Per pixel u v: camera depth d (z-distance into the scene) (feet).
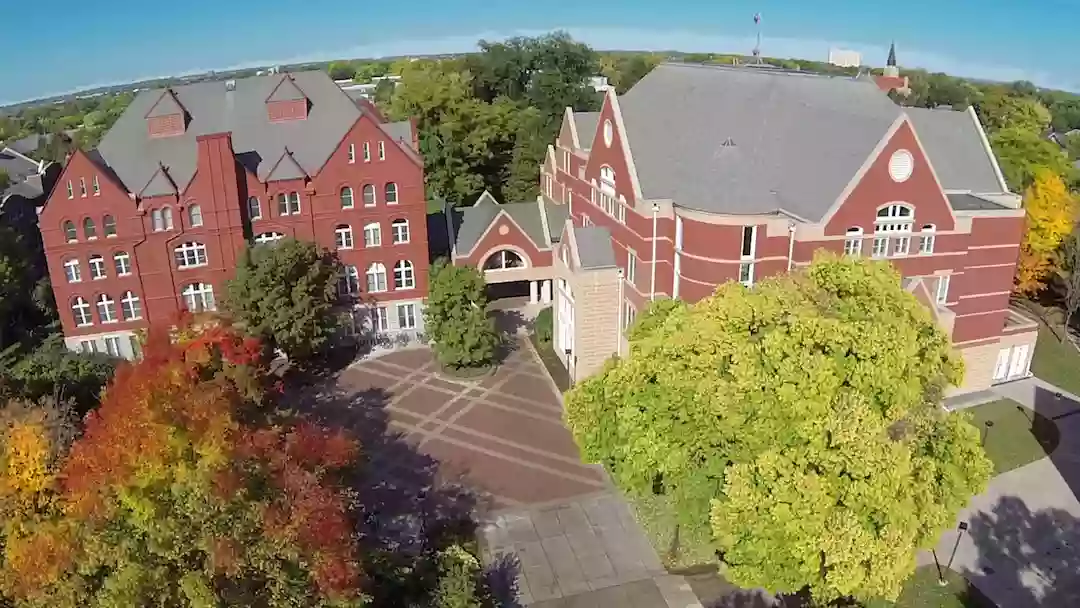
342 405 207.62
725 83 224.12
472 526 159.74
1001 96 457.68
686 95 233.55
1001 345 210.38
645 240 194.59
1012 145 306.35
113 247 217.77
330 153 229.66
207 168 216.13
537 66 437.58
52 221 211.00
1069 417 197.77
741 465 111.86
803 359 112.57
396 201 234.79
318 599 104.73
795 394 111.65
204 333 166.50
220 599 97.55
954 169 216.54
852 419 106.83
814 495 105.60
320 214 230.27
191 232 222.28
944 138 221.46
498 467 180.24
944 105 515.09
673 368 123.54
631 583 144.46
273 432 118.62
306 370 226.79
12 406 126.62
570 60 433.89
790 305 125.49
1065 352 237.04
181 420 105.91
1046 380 218.59
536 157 364.17
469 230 251.60
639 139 227.20
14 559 95.35
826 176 180.34
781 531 107.45
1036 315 264.72
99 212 213.66
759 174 192.24
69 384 168.14
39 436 106.83
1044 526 157.38
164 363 143.84
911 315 128.36
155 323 215.72
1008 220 194.29
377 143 227.81
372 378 222.69
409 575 127.85
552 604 139.54
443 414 203.41
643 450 123.13
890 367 113.60
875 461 104.63
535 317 261.24
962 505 118.52
